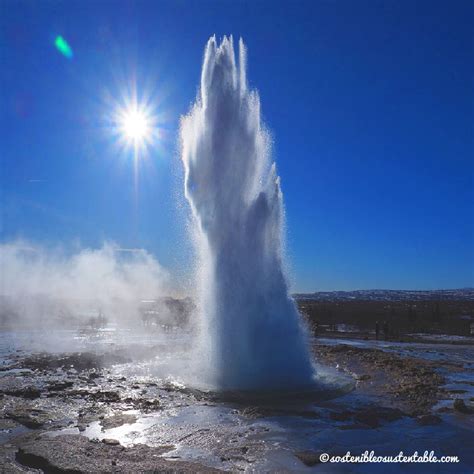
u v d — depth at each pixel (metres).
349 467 6.88
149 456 7.15
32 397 11.34
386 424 9.09
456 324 40.62
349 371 15.79
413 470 6.79
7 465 6.89
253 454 7.34
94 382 13.41
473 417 9.60
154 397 11.44
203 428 8.71
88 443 7.70
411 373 14.81
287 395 11.55
